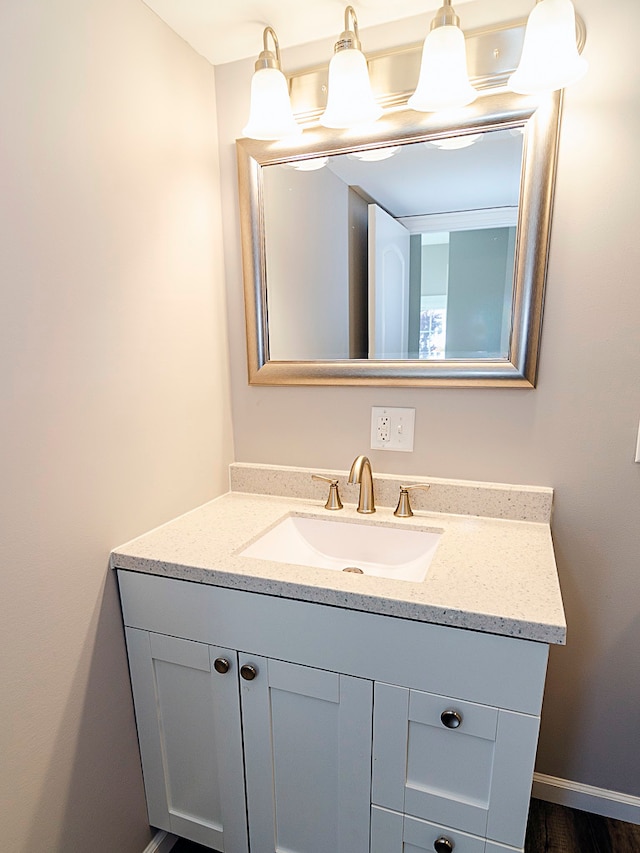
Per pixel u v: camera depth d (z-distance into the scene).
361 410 1.37
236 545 1.11
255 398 1.47
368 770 0.97
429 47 0.98
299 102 1.25
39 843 0.94
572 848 1.27
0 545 0.82
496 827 0.89
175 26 1.15
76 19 0.91
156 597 1.06
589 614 1.27
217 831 1.16
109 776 1.10
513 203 1.14
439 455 1.31
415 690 0.89
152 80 1.11
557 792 1.39
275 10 1.10
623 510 1.19
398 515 1.29
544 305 1.15
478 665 0.84
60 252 0.90
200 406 1.36
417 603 0.84
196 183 1.28
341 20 1.14
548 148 1.08
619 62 1.02
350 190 1.26
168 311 1.21
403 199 1.22
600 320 1.12
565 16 0.90
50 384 0.90
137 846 1.20
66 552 0.96
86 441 0.99
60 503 0.94
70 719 0.99
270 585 0.94
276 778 1.06
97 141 0.97
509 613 0.81
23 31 0.81
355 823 1.01
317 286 1.33
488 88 1.10
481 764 0.88
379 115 1.09
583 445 1.19
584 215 1.09
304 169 1.29
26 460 0.86
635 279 1.08
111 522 1.07
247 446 1.51
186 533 1.18
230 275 1.42
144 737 1.17
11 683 0.86
